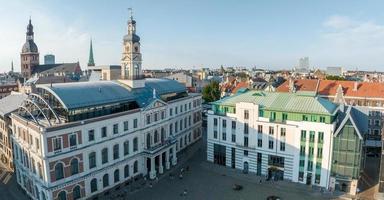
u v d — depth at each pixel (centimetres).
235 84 16425
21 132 6775
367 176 8044
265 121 7956
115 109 7562
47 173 5769
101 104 7081
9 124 8344
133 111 7656
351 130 6962
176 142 9225
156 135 8669
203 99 15312
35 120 6253
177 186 7581
